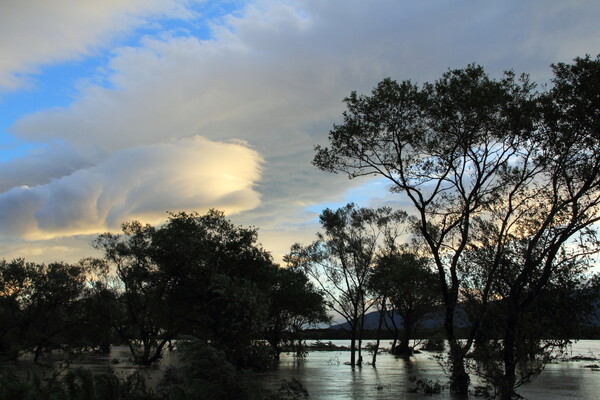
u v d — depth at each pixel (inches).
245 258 1823.3
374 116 1072.8
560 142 932.0
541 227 951.0
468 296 970.1
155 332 2237.9
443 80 1021.8
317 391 1161.4
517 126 955.3
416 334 3260.3
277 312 2682.1
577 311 872.3
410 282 2090.3
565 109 922.7
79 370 537.0
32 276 2501.2
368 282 2239.2
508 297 916.6
